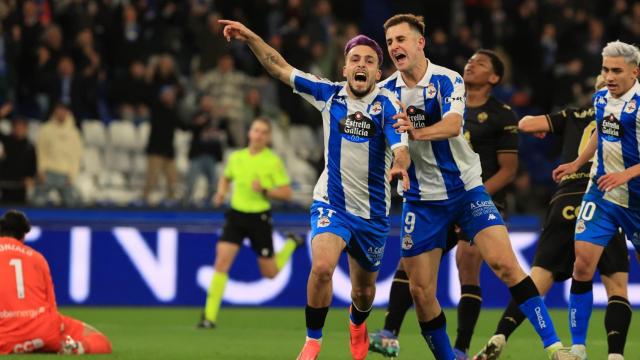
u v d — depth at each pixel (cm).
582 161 2428
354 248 2227
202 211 4641
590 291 2380
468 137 2684
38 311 2659
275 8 6131
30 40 5356
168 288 4559
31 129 5203
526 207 5031
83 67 5412
